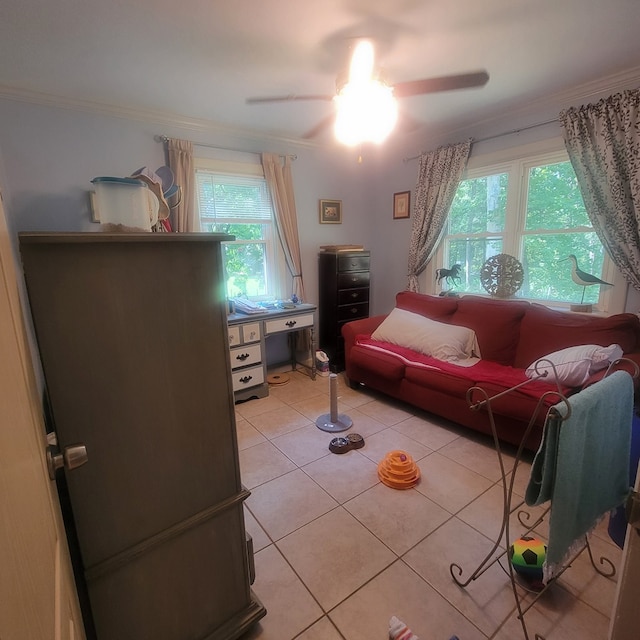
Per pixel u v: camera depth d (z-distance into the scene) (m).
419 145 3.83
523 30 1.91
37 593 0.49
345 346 3.55
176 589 1.12
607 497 1.31
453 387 2.54
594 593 1.40
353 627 1.31
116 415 0.94
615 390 1.23
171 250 0.97
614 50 2.13
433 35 1.94
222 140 3.34
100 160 2.77
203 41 1.93
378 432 2.68
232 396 1.15
